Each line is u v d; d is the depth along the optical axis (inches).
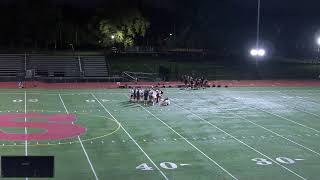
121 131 1283.2
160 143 1155.3
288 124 1411.2
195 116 1517.0
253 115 1550.2
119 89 2158.0
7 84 2255.2
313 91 2185.0
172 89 2185.0
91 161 989.2
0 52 2942.9
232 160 1011.9
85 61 2667.3
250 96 1991.9
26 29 3472.0
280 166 970.1
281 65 3134.8
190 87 2251.5
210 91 2135.8
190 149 1100.5
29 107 1632.6
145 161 995.9
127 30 3491.6
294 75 2812.5
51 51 3260.3
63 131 1269.7
